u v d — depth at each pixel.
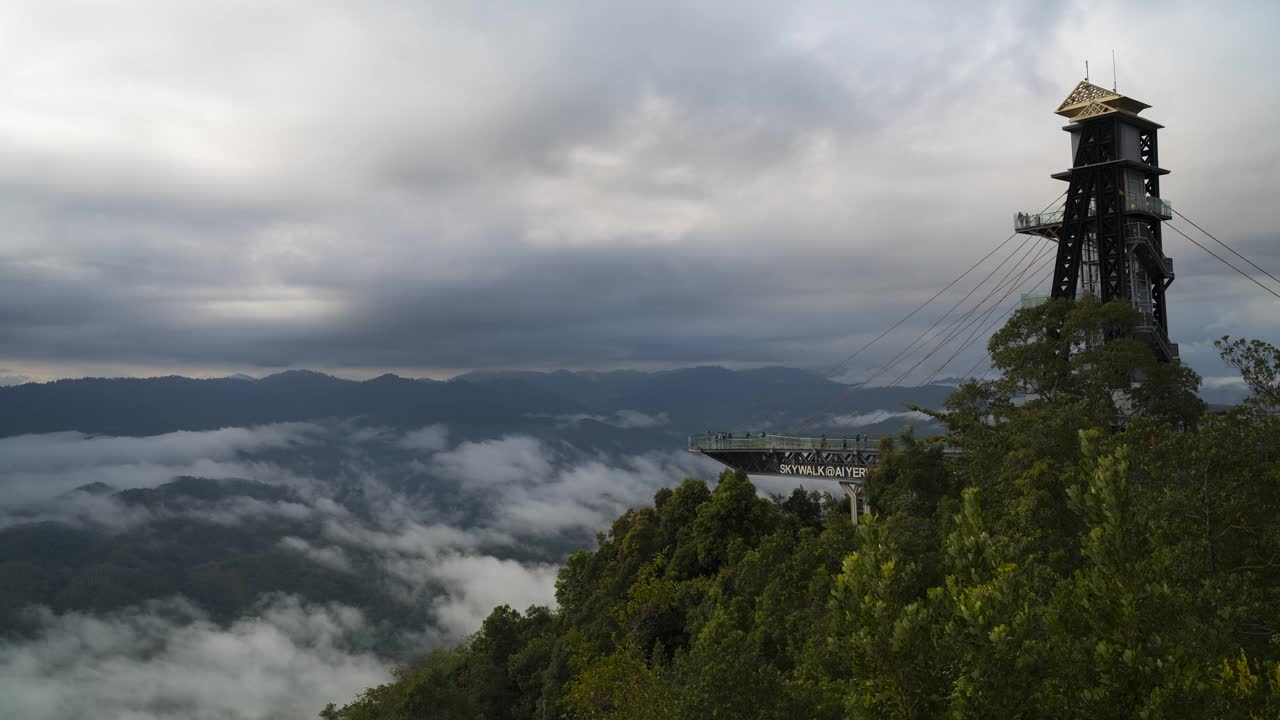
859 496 81.38
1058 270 73.62
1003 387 58.97
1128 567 21.38
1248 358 36.97
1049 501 44.50
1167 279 74.50
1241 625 28.45
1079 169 71.81
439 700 75.44
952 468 63.50
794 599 52.19
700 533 79.88
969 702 19.52
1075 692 21.44
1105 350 53.91
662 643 70.31
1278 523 31.50
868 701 21.33
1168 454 34.88
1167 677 20.11
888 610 21.25
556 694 72.75
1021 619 20.30
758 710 30.95
